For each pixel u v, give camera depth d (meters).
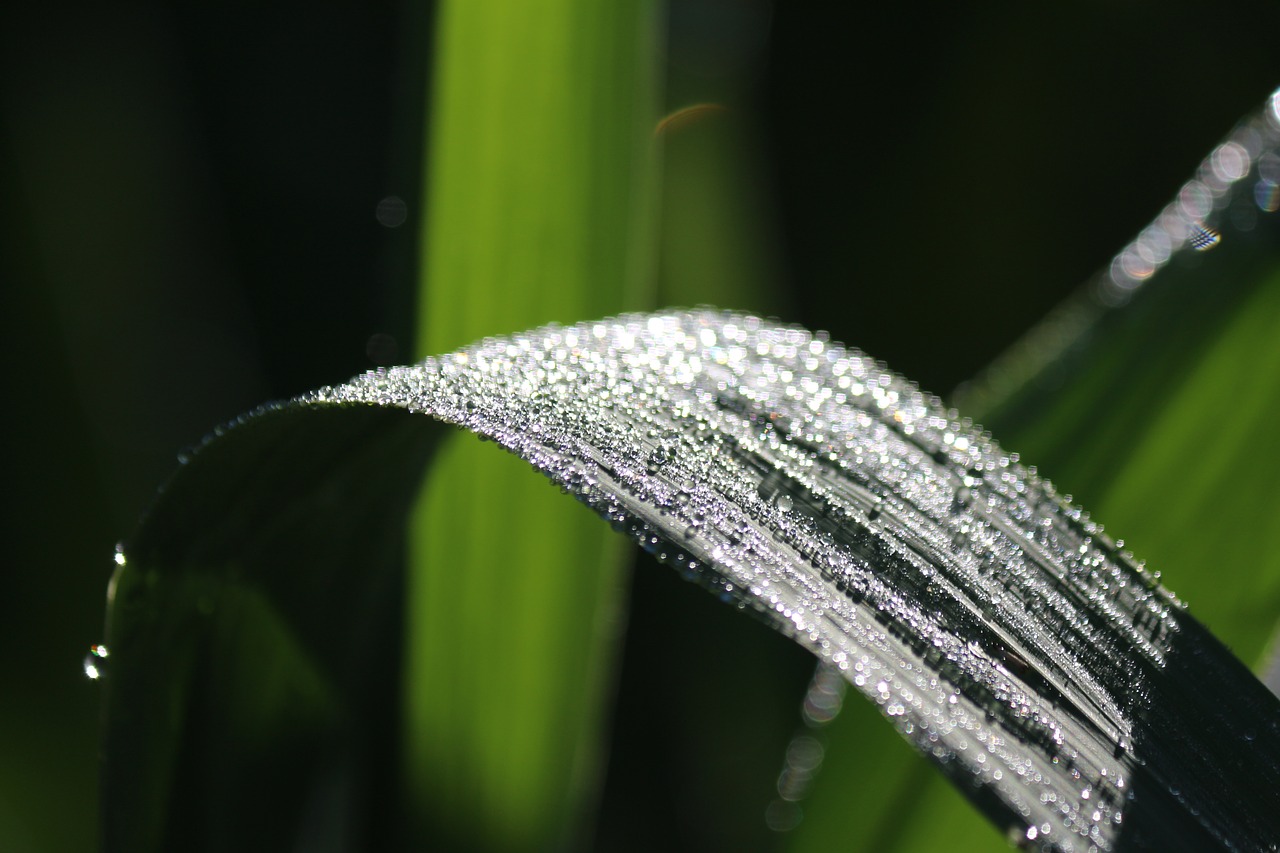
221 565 0.31
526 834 0.34
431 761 0.34
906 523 0.31
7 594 0.36
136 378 0.41
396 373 0.31
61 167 0.46
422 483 0.31
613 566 0.34
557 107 0.34
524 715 0.34
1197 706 0.30
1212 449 0.35
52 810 0.35
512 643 0.34
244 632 0.31
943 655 0.29
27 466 0.37
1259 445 0.34
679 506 0.30
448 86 0.34
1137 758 0.29
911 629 0.29
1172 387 0.35
